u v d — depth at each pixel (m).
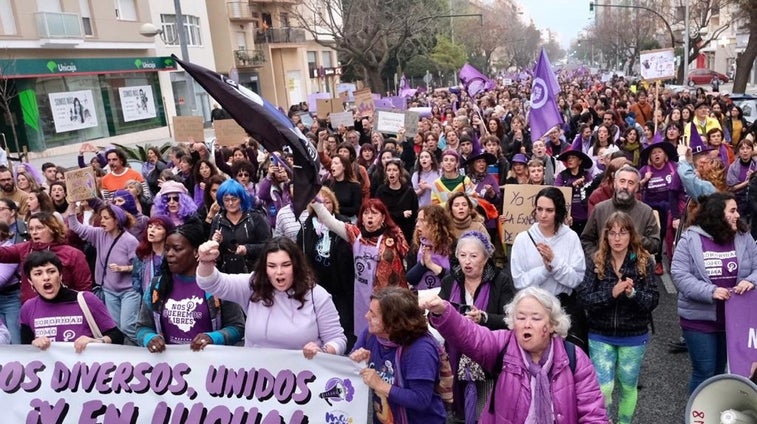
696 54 39.47
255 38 44.78
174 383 3.85
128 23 30.14
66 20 25.47
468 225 5.41
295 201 4.28
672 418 4.70
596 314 4.19
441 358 3.37
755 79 56.16
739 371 4.14
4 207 6.76
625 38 65.25
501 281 4.09
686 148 6.51
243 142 12.02
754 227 6.81
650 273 4.10
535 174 7.30
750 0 28.47
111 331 4.20
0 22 23.11
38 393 3.97
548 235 4.54
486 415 3.19
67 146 26.64
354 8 34.78
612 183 6.76
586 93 29.34
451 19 65.25
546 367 3.01
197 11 37.12
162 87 33.66
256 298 3.77
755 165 7.88
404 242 5.37
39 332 4.14
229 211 5.96
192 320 3.95
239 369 3.77
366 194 8.00
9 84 23.55
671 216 7.58
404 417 3.35
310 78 51.22
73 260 5.25
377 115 13.30
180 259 3.93
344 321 5.62
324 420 3.63
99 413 3.93
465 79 25.97
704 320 4.39
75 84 27.33
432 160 8.52
